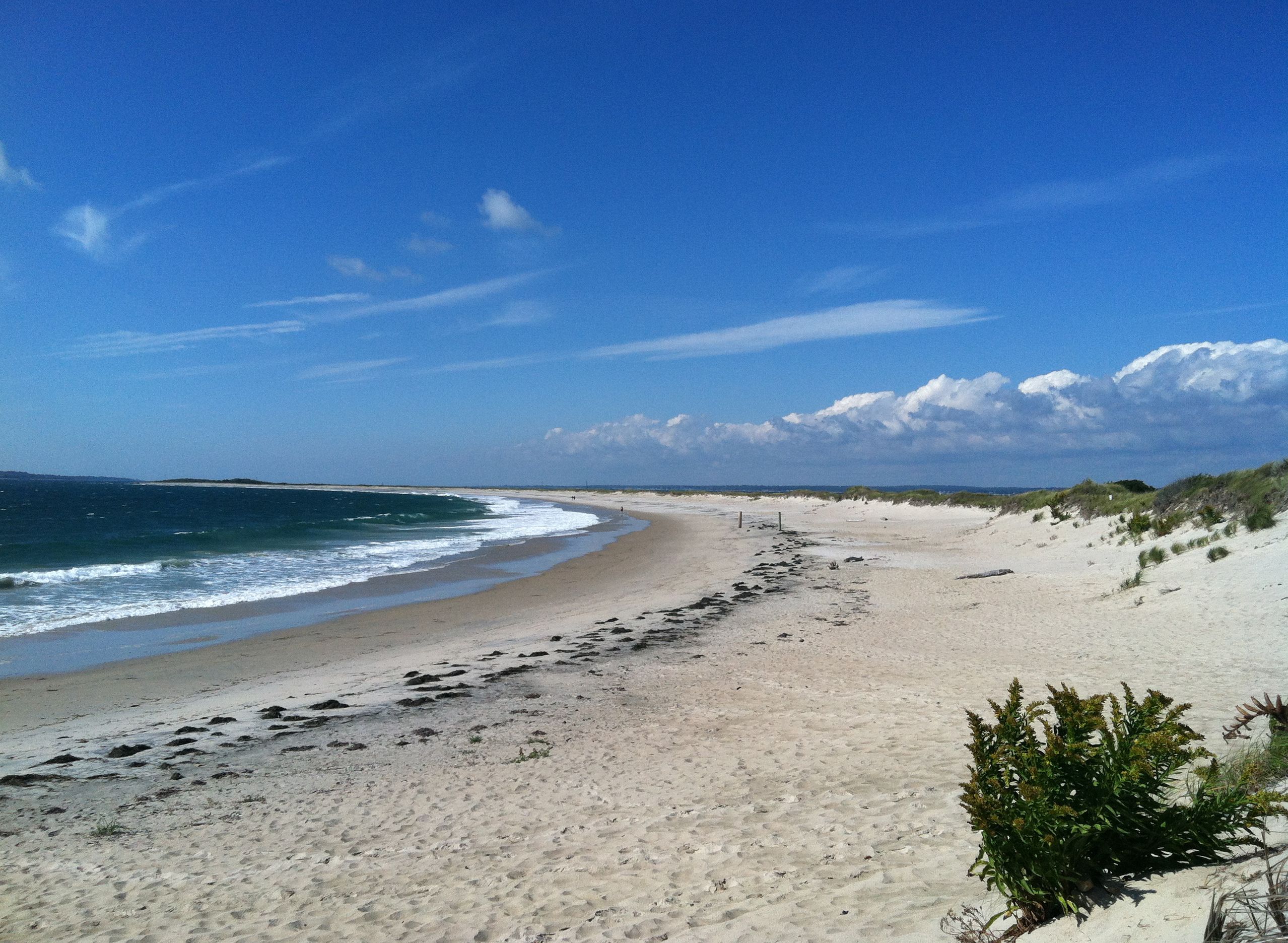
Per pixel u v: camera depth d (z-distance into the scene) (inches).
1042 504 1343.5
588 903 199.0
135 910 223.9
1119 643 483.2
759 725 374.3
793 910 173.5
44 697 521.0
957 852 191.3
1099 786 128.2
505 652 616.4
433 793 314.8
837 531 1656.0
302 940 195.8
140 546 1513.3
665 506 3499.0
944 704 377.7
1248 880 107.6
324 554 1395.2
